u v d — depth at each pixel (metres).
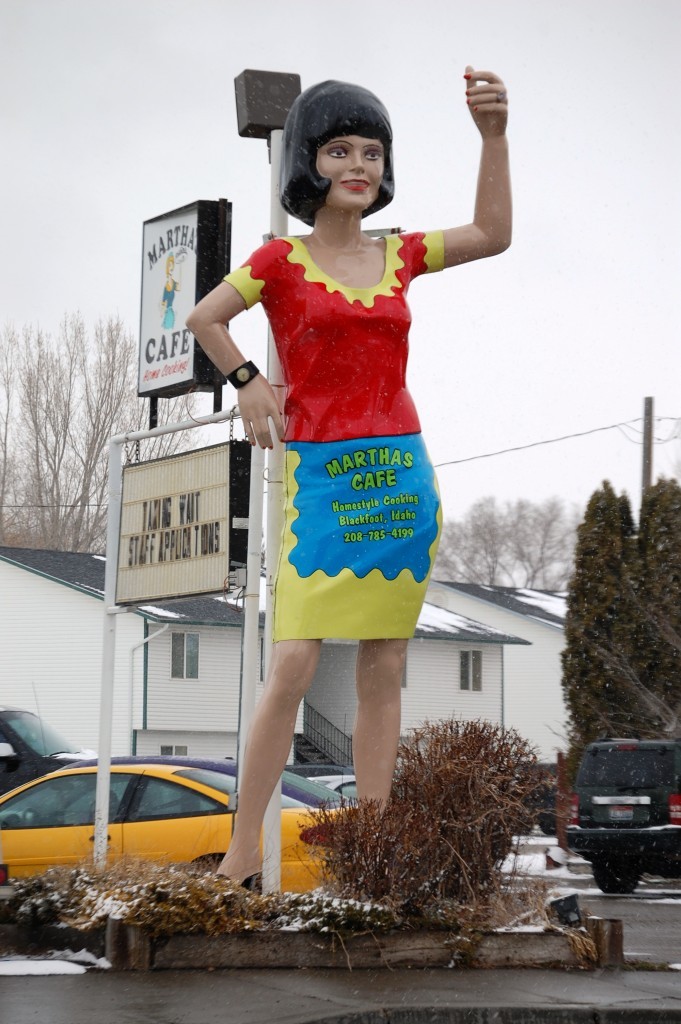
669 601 23.19
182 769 11.11
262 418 7.93
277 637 8.14
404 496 8.11
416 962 7.41
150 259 11.91
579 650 23.50
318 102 8.21
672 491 23.69
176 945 7.18
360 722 8.30
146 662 40.00
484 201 8.60
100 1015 5.93
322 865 8.05
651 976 7.57
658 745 16.94
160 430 11.06
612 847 16.62
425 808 8.05
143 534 11.14
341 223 8.30
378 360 8.12
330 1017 5.94
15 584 42.69
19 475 52.56
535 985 7.04
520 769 8.37
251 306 8.13
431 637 44.97
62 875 8.12
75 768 11.48
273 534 9.20
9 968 7.14
